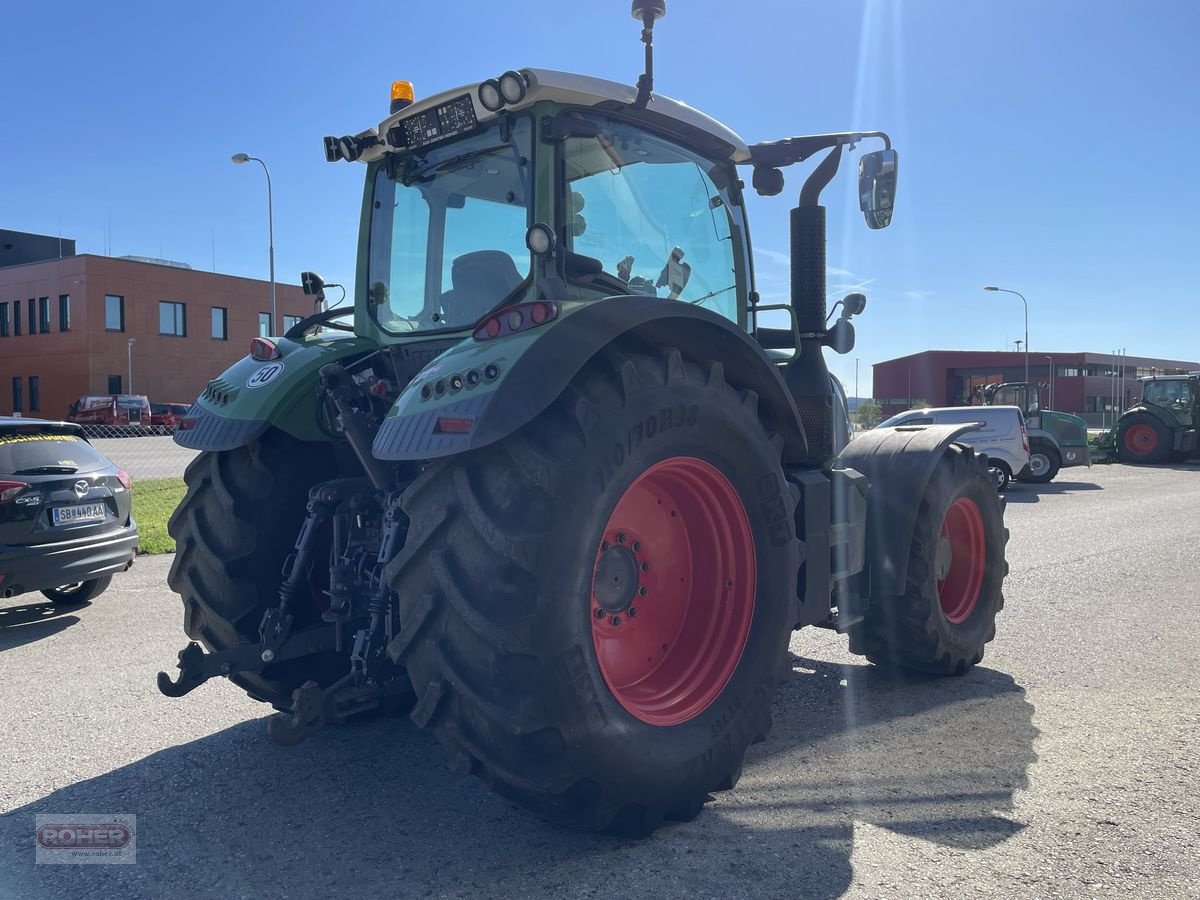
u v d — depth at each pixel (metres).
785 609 3.14
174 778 3.33
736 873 2.55
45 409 47.41
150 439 30.09
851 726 3.82
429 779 3.30
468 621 2.38
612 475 2.57
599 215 3.29
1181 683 4.36
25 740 3.76
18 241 58.38
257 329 52.50
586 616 2.49
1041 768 3.32
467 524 2.47
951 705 4.09
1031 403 18.03
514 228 3.23
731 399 3.00
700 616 3.11
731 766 2.91
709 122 3.63
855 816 2.93
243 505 3.52
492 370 2.51
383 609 2.91
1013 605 6.10
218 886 2.54
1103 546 8.72
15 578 5.91
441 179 3.49
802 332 3.90
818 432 3.85
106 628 5.87
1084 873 2.54
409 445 2.52
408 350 3.57
